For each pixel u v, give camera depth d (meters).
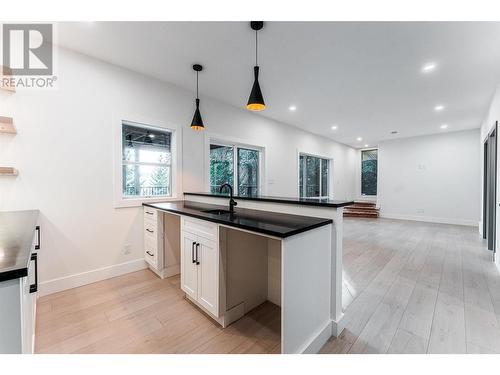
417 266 3.05
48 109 2.26
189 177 3.42
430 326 1.78
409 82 3.11
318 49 2.36
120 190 2.74
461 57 2.49
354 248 3.87
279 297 2.08
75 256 2.44
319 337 1.56
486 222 4.46
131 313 1.95
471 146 5.90
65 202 2.37
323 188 7.14
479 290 2.37
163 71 2.85
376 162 8.13
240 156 4.52
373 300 2.18
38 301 2.13
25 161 2.14
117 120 2.70
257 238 2.03
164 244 2.67
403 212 6.99
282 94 3.54
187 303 2.11
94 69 2.53
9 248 0.95
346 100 3.79
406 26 2.01
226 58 2.54
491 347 1.54
